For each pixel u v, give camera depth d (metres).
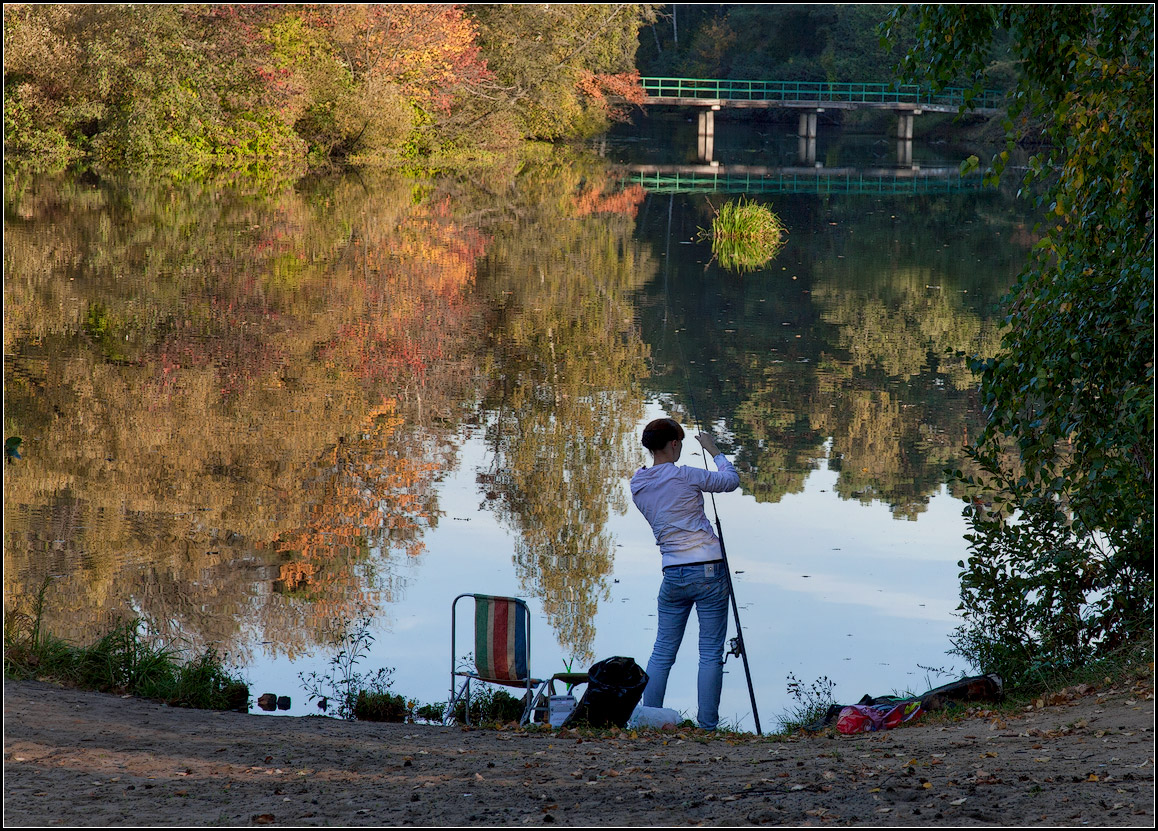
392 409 17.11
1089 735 5.59
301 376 18.69
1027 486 8.30
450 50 55.75
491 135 60.25
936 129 80.44
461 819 4.40
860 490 14.03
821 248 35.69
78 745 5.57
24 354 19.12
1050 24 7.43
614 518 13.01
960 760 5.26
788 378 19.95
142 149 45.84
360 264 29.59
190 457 14.28
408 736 6.60
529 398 18.17
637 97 71.56
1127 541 7.86
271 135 50.50
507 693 8.26
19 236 31.20
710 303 26.61
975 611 8.63
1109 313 7.40
